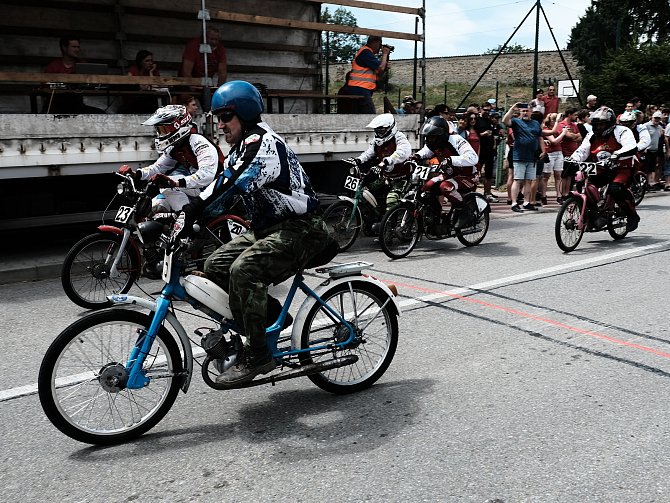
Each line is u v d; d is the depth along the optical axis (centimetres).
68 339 305
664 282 621
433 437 323
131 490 279
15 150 612
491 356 433
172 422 344
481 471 290
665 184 1430
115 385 319
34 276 662
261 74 1083
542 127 1211
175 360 331
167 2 968
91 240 550
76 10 905
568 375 399
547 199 1278
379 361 389
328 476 288
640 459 299
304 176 344
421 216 756
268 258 331
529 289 600
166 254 323
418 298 573
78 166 652
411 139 934
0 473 294
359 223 786
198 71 892
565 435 322
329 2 870
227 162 337
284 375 349
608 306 544
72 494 277
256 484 282
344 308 379
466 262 724
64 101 783
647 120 1495
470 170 787
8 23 862
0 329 501
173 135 552
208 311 335
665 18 4162
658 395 369
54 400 304
